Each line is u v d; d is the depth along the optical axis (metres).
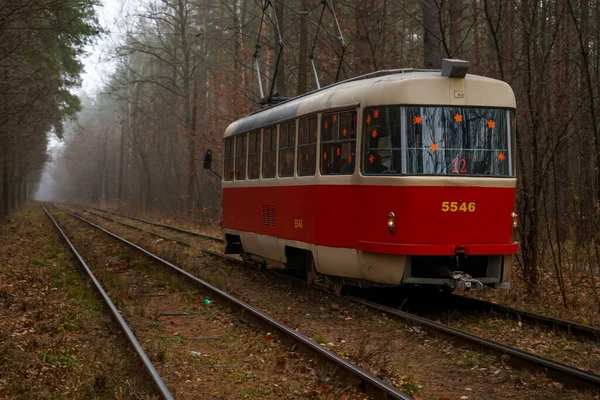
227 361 7.14
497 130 9.56
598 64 12.48
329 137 10.36
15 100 21.14
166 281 12.45
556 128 11.80
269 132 12.83
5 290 10.94
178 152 48.69
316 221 10.55
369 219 9.46
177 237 24.03
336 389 6.03
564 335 8.13
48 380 6.34
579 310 9.95
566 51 12.10
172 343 7.91
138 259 15.66
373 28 19.22
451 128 9.37
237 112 28.22
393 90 9.32
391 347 7.73
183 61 37.44
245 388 6.21
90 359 6.99
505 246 9.41
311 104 10.92
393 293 11.50
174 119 46.16
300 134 11.33
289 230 11.65
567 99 11.26
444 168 9.30
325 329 8.83
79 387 6.14
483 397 5.98
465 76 9.52
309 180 10.84
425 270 10.04
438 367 6.98
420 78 9.34
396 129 9.29
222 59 35.53
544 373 6.42
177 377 6.52
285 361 6.95
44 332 8.30
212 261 16.44
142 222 34.94
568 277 12.59
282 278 12.89
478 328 8.76
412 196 9.14
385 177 9.27
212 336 8.32
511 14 12.89
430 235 9.16
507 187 9.52
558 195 12.12
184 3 34.81
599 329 7.79
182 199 44.34
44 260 15.90
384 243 9.25
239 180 14.64
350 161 9.84
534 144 10.78
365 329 8.77
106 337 8.15
